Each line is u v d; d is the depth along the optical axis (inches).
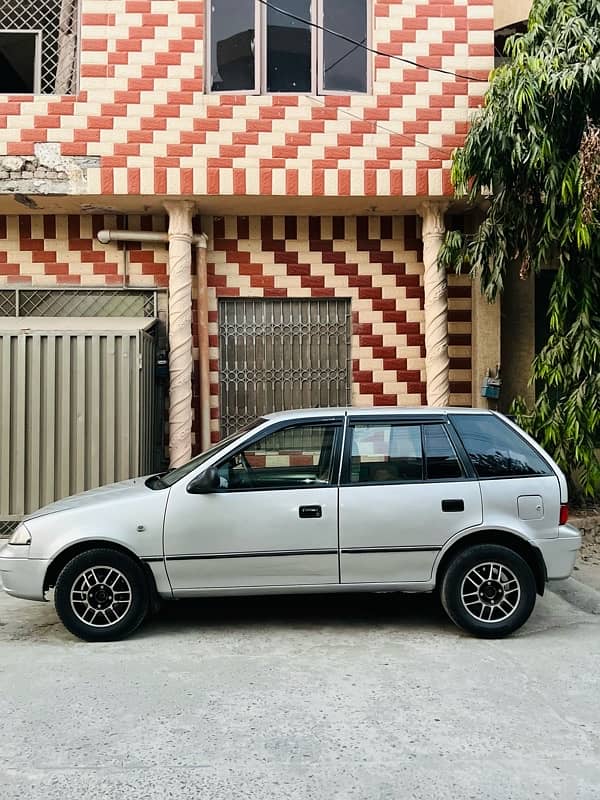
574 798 135.5
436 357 366.0
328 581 222.4
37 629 235.0
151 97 344.5
